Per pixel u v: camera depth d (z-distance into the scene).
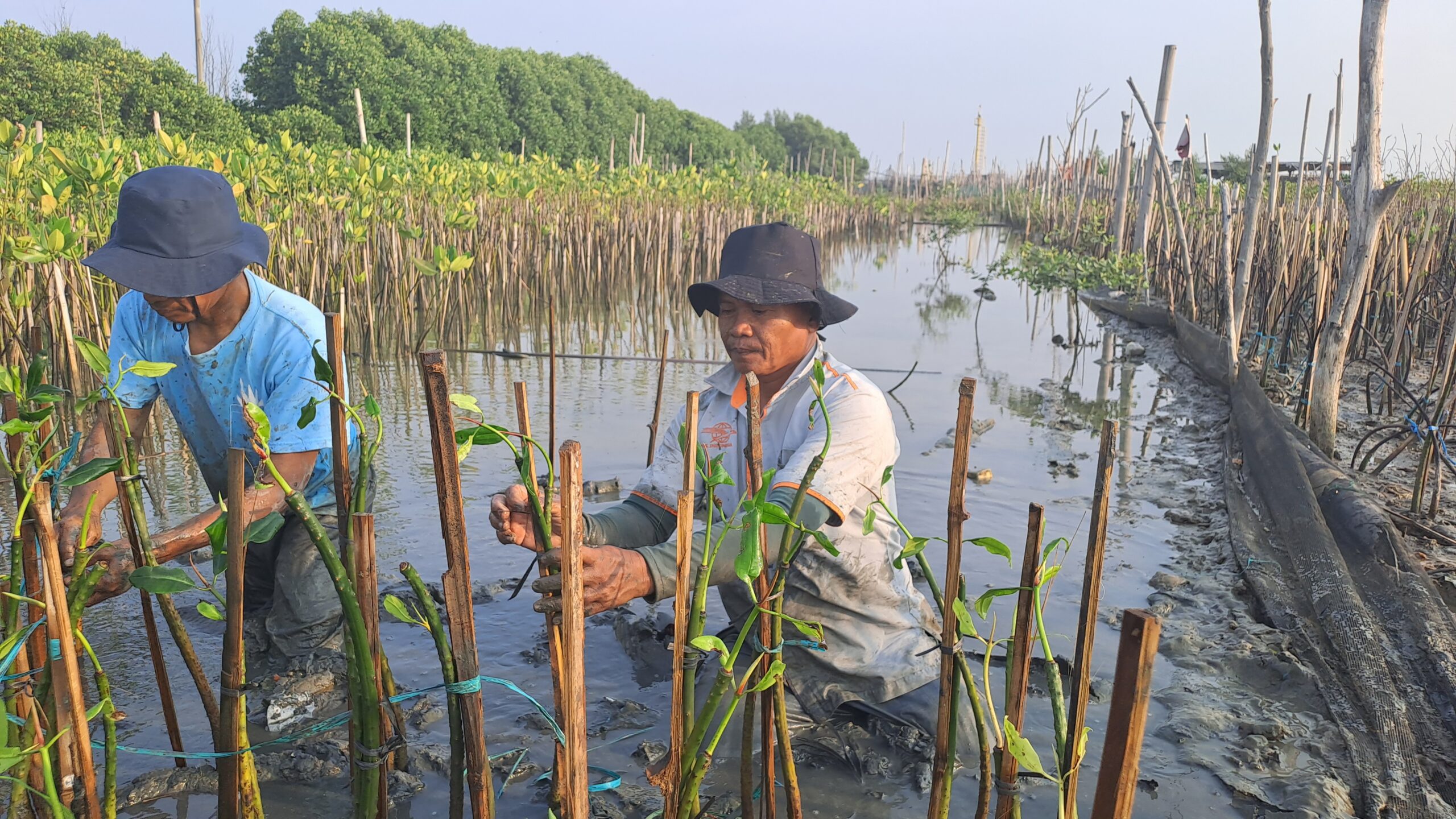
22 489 1.77
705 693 2.72
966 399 1.56
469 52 40.69
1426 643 3.34
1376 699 3.01
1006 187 43.44
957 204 38.69
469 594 1.61
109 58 25.44
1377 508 4.22
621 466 5.44
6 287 5.76
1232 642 3.51
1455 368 5.14
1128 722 1.27
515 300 10.88
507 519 2.05
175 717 2.21
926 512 4.88
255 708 2.97
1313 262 9.09
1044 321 12.38
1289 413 7.04
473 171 13.81
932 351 9.95
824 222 25.28
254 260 2.58
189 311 2.68
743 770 1.93
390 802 2.55
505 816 2.50
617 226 14.03
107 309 6.30
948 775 1.76
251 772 1.94
